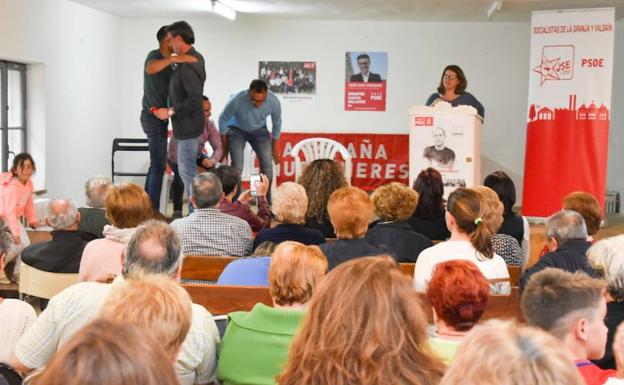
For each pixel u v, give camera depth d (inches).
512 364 47.7
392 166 470.3
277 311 103.3
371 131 474.9
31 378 91.7
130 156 473.4
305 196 171.9
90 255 156.6
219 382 111.1
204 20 472.1
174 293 77.6
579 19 355.3
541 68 363.3
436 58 470.6
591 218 178.4
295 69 472.7
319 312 73.9
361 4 402.9
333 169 201.0
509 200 197.6
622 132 450.3
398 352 70.6
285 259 106.1
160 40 301.9
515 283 161.9
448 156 318.7
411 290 73.5
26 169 252.1
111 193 160.2
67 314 104.3
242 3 404.5
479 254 139.6
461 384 48.9
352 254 143.9
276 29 470.9
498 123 472.7
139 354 47.1
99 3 406.6
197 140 288.0
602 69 355.9
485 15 437.7
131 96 473.7
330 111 474.6
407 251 166.9
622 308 113.7
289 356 76.0
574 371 47.7
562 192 366.3
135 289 77.3
